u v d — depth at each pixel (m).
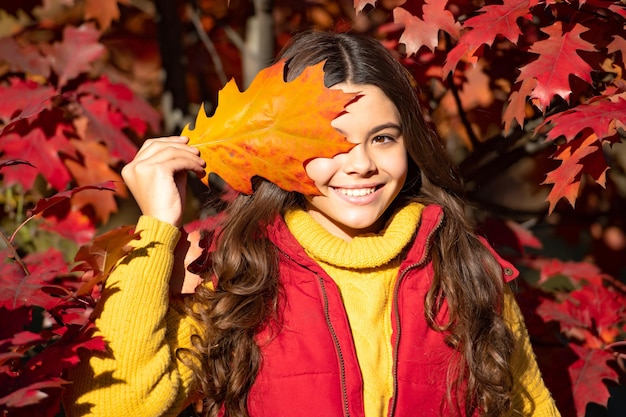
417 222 2.48
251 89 2.34
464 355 2.38
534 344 3.18
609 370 3.01
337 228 2.50
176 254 2.44
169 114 3.70
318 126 2.26
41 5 3.65
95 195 3.15
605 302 3.19
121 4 4.03
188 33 4.09
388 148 2.38
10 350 1.98
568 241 4.09
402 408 2.30
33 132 3.09
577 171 2.53
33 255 2.93
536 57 2.96
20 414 2.10
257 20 3.55
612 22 2.67
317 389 2.29
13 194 3.54
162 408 2.25
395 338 2.34
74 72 3.14
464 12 3.01
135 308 2.21
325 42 2.44
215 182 3.48
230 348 2.37
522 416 2.52
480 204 3.55
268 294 2.39
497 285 2.52
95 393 2.19
